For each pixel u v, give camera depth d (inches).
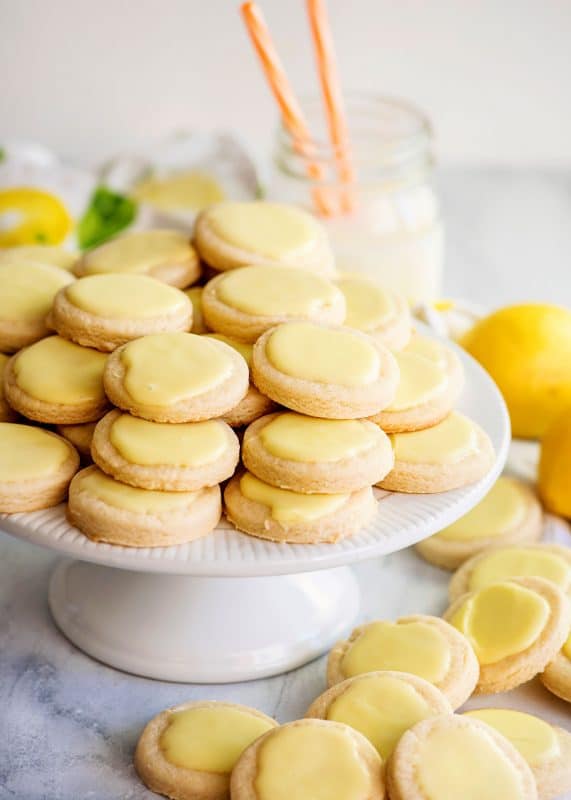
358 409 20.0
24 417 21.2
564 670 21.0
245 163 33.6
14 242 31.3
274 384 20.0
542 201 36.1
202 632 21.6
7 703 21.2
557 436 24.7
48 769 20.0
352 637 21.7
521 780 18.6
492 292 31.9
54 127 36.4
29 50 34.8
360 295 22.7
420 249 28.5
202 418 19.8
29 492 19.7
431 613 23.0
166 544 19.2
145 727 20.5
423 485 20.5
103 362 20.9
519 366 26.2
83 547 19.2
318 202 28.2
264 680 21.8
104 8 34.2
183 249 23.1
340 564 19.3
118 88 35.6
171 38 34.7
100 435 19.9
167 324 21.1
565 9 34.2
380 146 28.4
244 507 19.6
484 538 24.0
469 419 21.9
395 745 18.9
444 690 20.3
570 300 31.7
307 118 29.9
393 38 34.6
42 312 22.0
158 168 33.6
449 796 18.1
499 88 35.7
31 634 22.5
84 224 31.9
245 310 21.3
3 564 24.0
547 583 22.1
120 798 19.6
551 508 24.9
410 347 22.7
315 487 19.4
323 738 18.9
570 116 36.2
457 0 34.0
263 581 22.0
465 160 37.4
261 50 25.2
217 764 19.3
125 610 21.8
